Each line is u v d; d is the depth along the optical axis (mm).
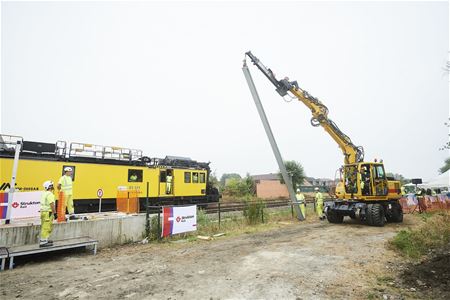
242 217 14094
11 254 6074
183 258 6938
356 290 4555
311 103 13688
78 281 5234
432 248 6832
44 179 13000
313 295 4379
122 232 8875
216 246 8328
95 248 7531
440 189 26469
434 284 4574
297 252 7336
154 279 5316
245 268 5945
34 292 4684
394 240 7645
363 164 12844
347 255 6895
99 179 14914
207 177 22203
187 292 4602
